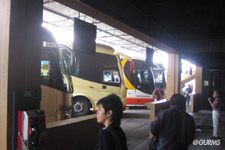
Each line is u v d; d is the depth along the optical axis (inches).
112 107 91.8
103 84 472.7
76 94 452.1
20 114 131.4
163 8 292.4
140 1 269.0
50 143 166.9
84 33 203.8
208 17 327.9
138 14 291.6
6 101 129.9
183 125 129.9
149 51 376.8
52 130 169.2
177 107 135.0
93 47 217.3
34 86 145.4
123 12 252.5
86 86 459.2
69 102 284.4
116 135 86.7
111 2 229.1
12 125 131.1
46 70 271.1
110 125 89.9
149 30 325.1
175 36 453.4
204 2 269.4
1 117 130.8
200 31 414.3
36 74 147.1
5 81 130.4
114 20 241.9
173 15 322.3
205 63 753.0
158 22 359.3
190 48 490.3
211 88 922.1
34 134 127.5
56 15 577.6
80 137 203.2
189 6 283.0
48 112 263.1
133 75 650.2
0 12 134.2
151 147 142.1
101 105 93.4
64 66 294.4
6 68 130.3
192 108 647.1
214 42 476.7
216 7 285.3
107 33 761.6
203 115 583.8
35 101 144.5
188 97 818.2
